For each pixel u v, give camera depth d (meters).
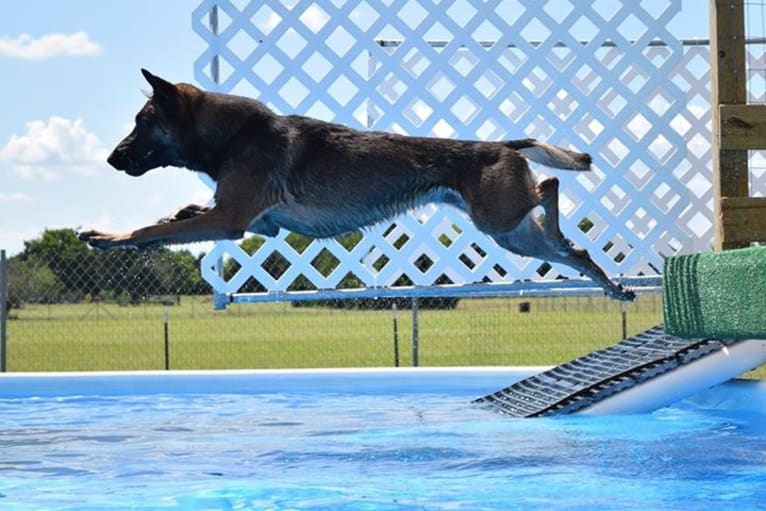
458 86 9.23
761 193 10.21
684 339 6.80
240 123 6.69
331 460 5.09
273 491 4.39
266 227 7.02
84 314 16.44
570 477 4.66
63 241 13.03
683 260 6.54
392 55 9.16
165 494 4.35
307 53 9.08
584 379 6.90
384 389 8.05
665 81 9.39
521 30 9.26
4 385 7.92
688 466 4.91
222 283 9.28
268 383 8.03
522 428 6.05
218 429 6.12
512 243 7.12
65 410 7.05
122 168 6.79
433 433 5.89
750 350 6.42
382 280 9.33
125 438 5.82
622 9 9.34
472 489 4.41
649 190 9.46
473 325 15.97
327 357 13.61
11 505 4.20
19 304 11.56
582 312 15.89
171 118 6.66
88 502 4.23
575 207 9.48
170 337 17.34
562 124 9.35
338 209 6.85
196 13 9.08
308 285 11.10
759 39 8.44
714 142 7.46
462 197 6.93
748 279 5.61
